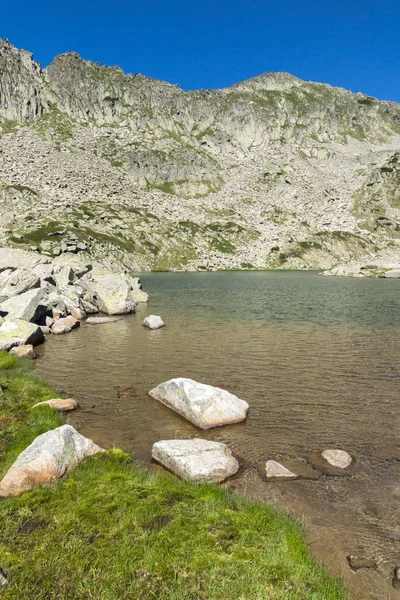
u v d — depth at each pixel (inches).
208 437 494.0
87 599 221.6
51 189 7219.5
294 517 326.6
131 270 5354.3
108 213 6707.7
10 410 538.0
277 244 7042.3
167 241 6456.7
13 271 1440.7
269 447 466.6
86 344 1037.8
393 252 6742.1
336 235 7234.3
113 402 617.0
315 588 239.3
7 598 218.4
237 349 967.0
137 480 362.3
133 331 1222.3
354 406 594.6
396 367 797.9
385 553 286.5
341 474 402.9
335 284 3193.9
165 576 241.9
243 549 270.8
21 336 965.8
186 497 337.1
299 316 1496.1
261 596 227.3
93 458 401.1
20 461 362.3
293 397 634.8
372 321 1363.2
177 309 1732.3
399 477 397.7
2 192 6668.3
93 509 310.3
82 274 2001.7
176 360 869.2
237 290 2669.8
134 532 284.0
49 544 268.2
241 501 339.3
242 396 641.6
